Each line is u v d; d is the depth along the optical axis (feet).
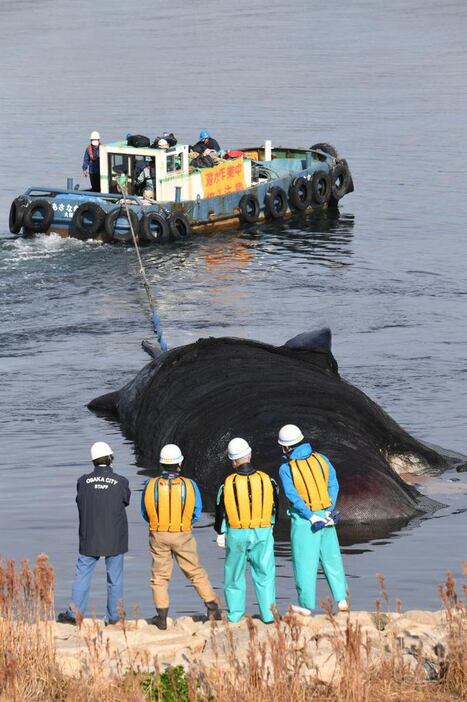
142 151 433.48
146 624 137.18
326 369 237.04
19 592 128.16
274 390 218.18
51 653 121.90
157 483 137.49
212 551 174.09
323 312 333.42
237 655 123.24
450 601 129.80
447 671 118.42
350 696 111.96
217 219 447.42
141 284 367.45
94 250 411.54
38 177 542.98
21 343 302.66
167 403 227.61
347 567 166.61
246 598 155.22
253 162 493.36
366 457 197.88
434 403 247.70
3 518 186.70
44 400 255.50
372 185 534.78
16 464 214.07
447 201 498.69
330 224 462.60
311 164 490.90
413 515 188.96
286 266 392.68
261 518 136.36
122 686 115.55
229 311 335.26
